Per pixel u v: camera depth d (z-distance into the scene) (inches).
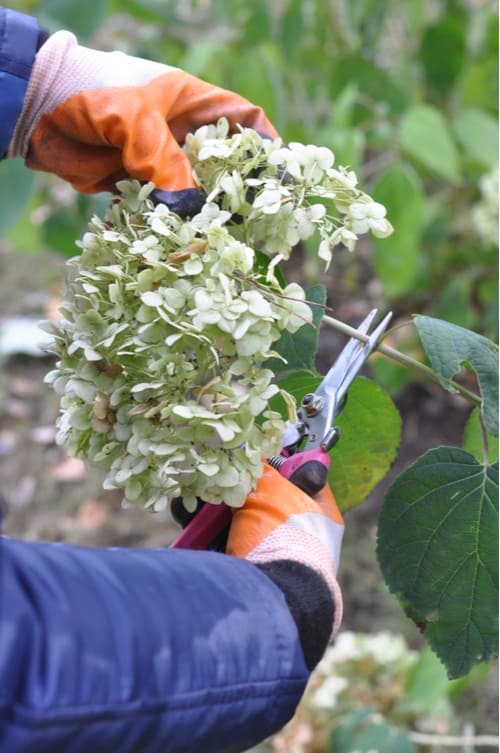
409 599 43.8
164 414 33.4
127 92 39.2
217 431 33.0
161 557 30.5
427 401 106.6
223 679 28.6
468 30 106.5
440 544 43.2
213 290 33.6
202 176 39.5
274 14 111.1
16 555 26.9
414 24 103.2
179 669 27.7
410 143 86.7
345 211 38.4
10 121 39.8
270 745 73.0
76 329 35.9
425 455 42.8
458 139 95.8
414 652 85.0
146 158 38.3
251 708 29.5
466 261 106.0
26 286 135.8
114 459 36.7
